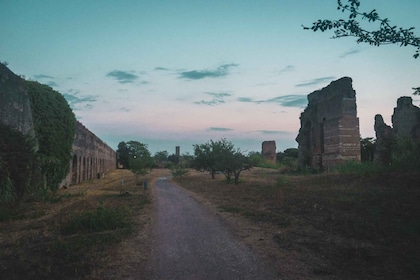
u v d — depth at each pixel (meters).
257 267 6.38
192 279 5.79
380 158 29.17
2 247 8.03
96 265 6.52
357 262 6.52
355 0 5.34
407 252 6.95
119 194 20.52
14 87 18.45
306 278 5.77
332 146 35.91
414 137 31.14
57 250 7.53
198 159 39.03
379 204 12.51
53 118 23.55
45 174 21.58
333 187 19.33
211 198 17.81
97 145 45.50
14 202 14.39
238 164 27.56
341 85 35.59
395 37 5.29
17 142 15.89
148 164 33.88
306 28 5.68
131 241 8.42
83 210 13.33
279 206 13.61
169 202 16.48
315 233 8.96
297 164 46.84
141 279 5.82
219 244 8.12
